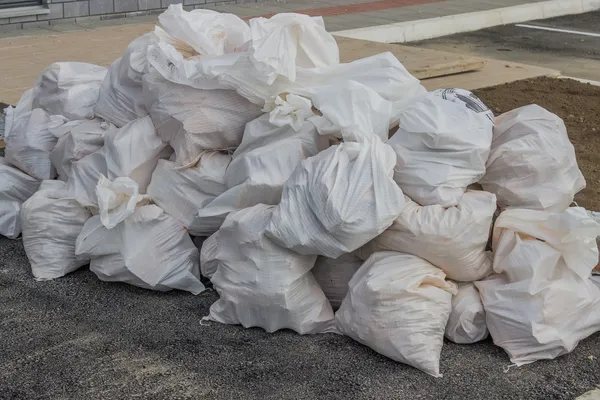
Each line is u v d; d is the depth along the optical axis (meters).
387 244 3.90
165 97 4.54
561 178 4.13
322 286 4.16
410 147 4.04
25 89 8.05
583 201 5.79
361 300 3.79
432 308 3.71
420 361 3.64
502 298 3.78
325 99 4.20
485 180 4.19
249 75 4.30
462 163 3.96
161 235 4.39
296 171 3.95
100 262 4.48
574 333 3.79
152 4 13.14
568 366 3.74
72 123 5.29
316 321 3.96
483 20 13.47
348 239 3.73
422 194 3.93
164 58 4.62
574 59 11.11
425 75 8.92
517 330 3.73
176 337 3.98
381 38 12.03
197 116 4.46
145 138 4.66
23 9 11.81
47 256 4.62
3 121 6.94
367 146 3.83
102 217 4.22
